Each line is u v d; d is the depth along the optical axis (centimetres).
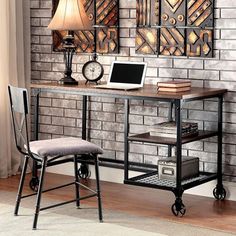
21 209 462
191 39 498
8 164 565
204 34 492
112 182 548
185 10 498
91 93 482
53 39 567
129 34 529
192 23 496
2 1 549
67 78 514
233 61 482
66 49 516
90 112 556
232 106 486
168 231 415
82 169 557
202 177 484
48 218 441
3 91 557
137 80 487
